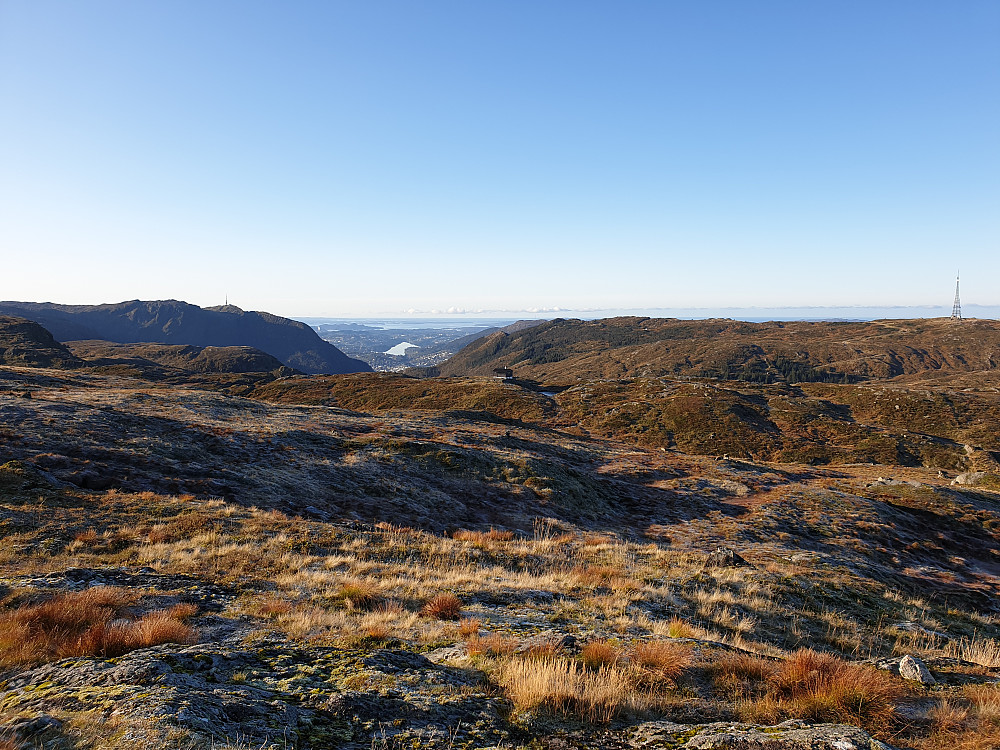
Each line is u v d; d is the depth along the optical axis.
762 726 6.29
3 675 6.66
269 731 5.31
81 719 5.02
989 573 30.00
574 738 6.01
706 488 43.00
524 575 17.11
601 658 8.26
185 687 5.94
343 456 36.56
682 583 17.30
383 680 7.00
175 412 42.38
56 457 24.41
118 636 7.83
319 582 13.48
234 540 17.69
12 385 46.09
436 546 20.06
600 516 34.00
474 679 7.61
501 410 113.81
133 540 16.89
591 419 105.75
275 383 153.00
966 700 7.79
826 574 21.73
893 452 83.50
